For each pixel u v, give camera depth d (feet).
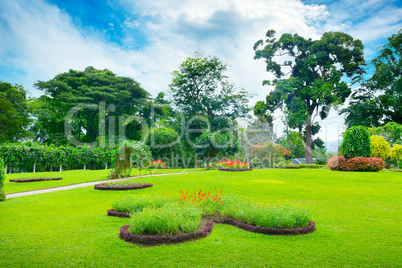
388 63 115.14
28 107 122.72
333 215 21.77
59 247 15.28
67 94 103.60
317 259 13.46
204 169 76.54
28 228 18.90
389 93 115.14
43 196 32.19
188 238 16.29
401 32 112.57
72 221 20.66
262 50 139.85
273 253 14.23
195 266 12.83
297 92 132.36
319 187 36.14
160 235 16.35
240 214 20.03
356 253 14.14
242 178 47.29
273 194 31.22
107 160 83.87
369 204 25.81
